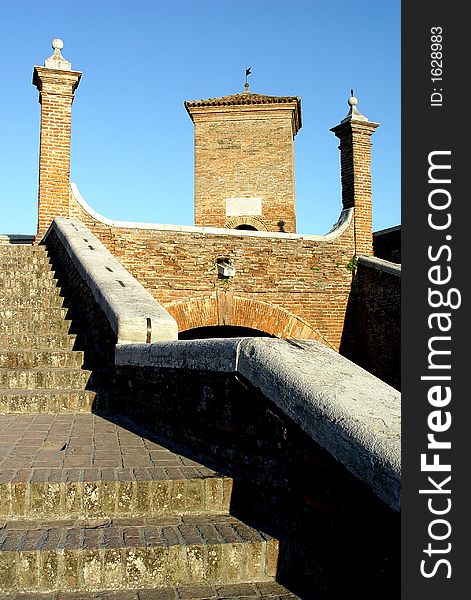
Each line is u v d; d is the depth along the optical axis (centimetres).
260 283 1444
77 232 1046
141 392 567
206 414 434
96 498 365
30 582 297
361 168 1620
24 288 940
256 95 2592
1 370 682
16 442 479
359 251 1579
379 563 259
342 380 330
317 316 1503
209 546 314
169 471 396
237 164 2555
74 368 720
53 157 1317
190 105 2552
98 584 302
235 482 383
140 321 621
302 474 319
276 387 341
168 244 1359
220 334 1753
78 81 1362
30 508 358
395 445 261
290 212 2517
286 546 324
